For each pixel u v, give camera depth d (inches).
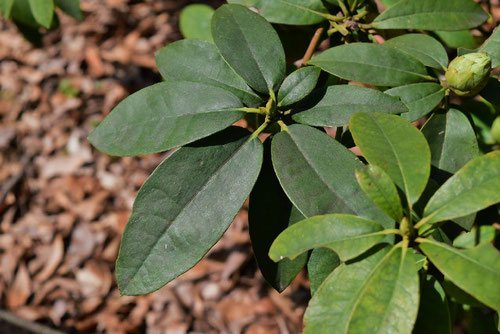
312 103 24.0
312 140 23.0
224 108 23.5
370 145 22.1
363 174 21.3
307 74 24.0
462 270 20.1
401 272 20.4
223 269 68.6
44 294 69.8
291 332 63.5
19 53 93.9
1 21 98.7
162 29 93.6
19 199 78.5
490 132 31.1
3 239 74.6
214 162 23.1
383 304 20.1
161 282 22.5
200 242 22.7
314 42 27.3
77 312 68.1
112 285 70.2
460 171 21.4
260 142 23.3
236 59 24.3
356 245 20.9
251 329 64.5
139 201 22.8
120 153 23.2
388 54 24.9
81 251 73.4
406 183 21.7
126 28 94.8
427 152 22.0
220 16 24.8
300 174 22.6
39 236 74.8
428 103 24.8
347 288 20.9
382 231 21.1
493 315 26.8
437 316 21.8
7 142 83.9
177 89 23.6
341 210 22.0
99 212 76.4
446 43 31.3
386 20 26.6
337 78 26.4
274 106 23.7
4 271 71.7
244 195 22.8
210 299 67.4
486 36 31.5
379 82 24.6
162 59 25.6
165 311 67.6
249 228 23.7
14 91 89.8
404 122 22.5
